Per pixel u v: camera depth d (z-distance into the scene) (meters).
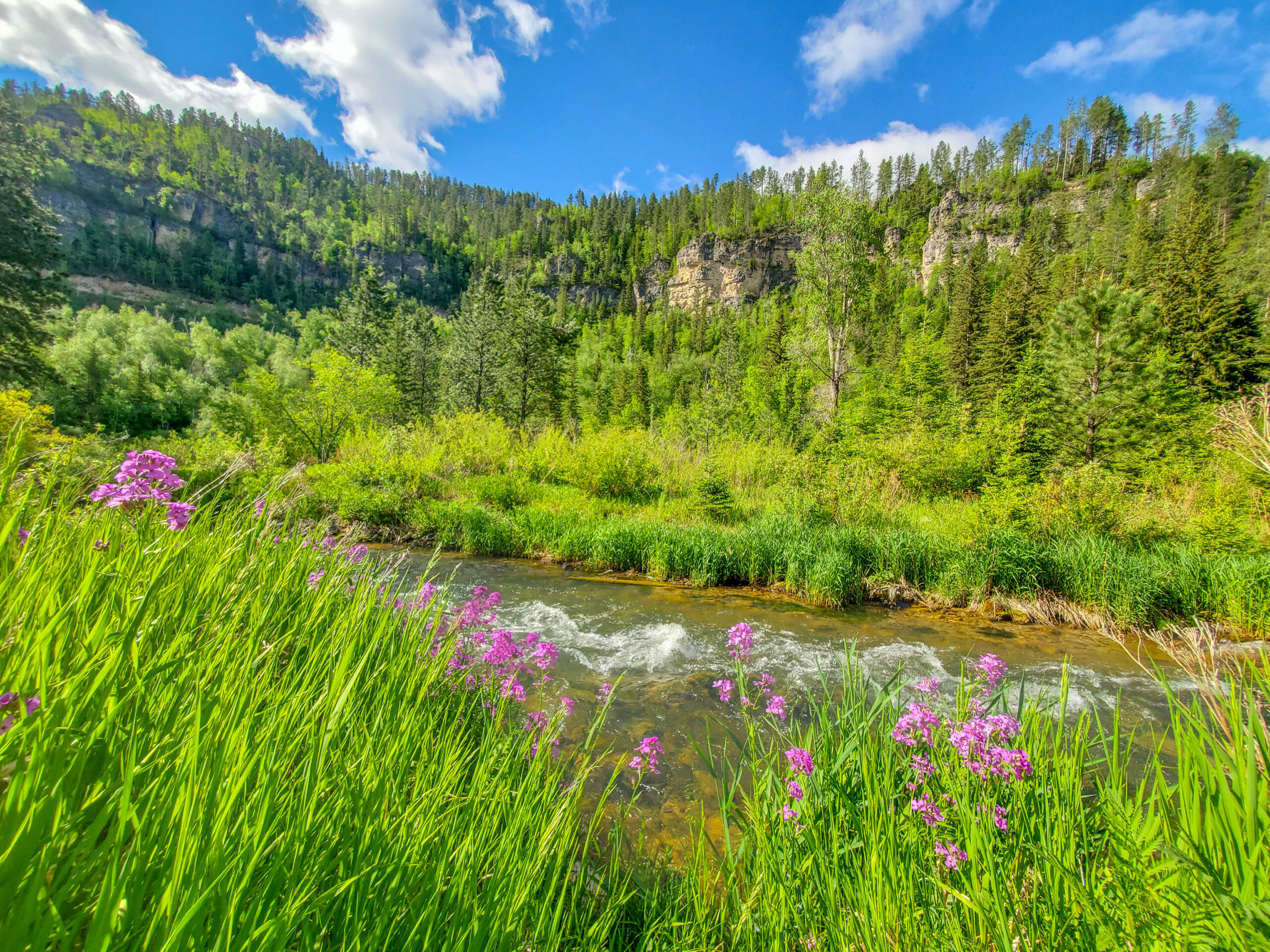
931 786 1.98
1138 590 7.96
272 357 68.38
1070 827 1.61
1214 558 8.77
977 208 110.44
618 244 155.50
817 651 6.35
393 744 1.53
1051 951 1.30
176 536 1.70
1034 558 8.73
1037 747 1.94
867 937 1.50
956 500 15.80
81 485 1.70
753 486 16.41
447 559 10.70
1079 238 81.94
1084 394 18.08
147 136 156.12
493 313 38.31
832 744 2.39
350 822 1.13
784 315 60.88
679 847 2.74
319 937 0.90
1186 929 1.12
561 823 1.77
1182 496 12.48
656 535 10.77
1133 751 3.63
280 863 0.90
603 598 8.46
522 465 18.45
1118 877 1.35
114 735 0.91
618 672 5.38
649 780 3.37
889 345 47.69
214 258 133.62
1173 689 5.38
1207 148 81.56
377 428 21.05
